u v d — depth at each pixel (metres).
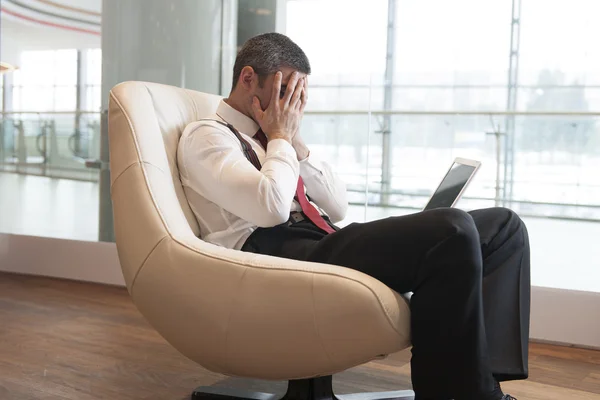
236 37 3.49
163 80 3.46
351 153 3.80
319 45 4.40
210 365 1.58
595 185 4.38
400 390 1.94
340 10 4.36
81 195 3.65
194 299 1.48
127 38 3.50
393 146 3.97
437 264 1.38
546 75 10.14
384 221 1.48
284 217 1.62
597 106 10.10
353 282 1.36
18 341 2.50
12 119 3.85
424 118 4.07
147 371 2.17
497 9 10.05
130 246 1.56
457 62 10.10
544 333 2.69
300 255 1.62
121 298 3.29
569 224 4.28
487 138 4.42
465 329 1.37
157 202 1.57
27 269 3.80
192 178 1.69
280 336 1.43
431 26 10.02
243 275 1.44
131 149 1.61
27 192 3.81
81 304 3.14
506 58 10.12
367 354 1.41
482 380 1.37
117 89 1.69
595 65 10.01
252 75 1.73
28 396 1.91
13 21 3.79
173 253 1.51
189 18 3.44
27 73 3.78
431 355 1.39
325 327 1.38
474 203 4.53
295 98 1.72
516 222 1.57
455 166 1.85
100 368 2.19
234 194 1.60
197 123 1.72
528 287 1.58
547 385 2.18
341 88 4.90
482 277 1.54
